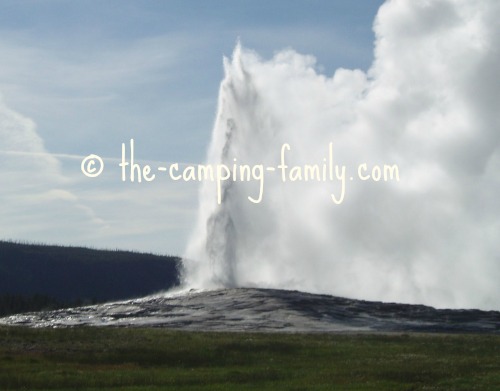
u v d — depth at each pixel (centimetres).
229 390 3806
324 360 4931
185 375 4272
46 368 4531
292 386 3934
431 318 7844
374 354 5178
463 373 4381
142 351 5119
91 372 4378
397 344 5712
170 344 5403
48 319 7919
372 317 7806
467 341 5897
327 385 3966
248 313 7838
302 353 5194
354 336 6247
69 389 3891
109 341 5547
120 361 4872
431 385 4016
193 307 8200
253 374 4316
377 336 6238
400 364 4722
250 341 5556
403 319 7750
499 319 7831
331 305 8275
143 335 5925
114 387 3938
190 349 5206
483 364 4719
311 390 3816
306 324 7331
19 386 3969
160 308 8200
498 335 6669
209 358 4966
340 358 5012
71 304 14112
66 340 5556
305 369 4556
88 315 8050
